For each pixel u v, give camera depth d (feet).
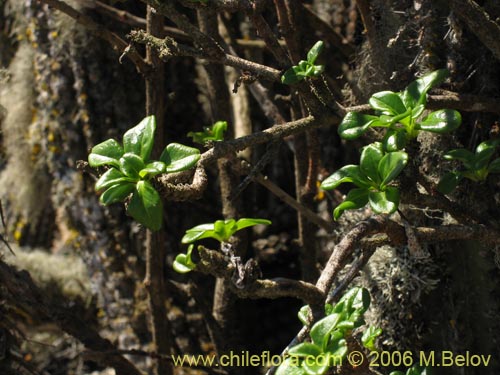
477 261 1.69
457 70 1.65
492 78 1.61
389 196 1.18
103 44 2.60
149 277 2.27
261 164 1.47
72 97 2.68
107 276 2.73
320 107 1.43
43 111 2.76
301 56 2.09
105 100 2.63
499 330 1.67
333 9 2.74
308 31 2.32
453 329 1.76
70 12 1.91
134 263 2.70
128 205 1.06
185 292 2.47
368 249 1.34
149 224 1.04
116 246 2.71
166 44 1.42
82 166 1.30
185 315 2.69
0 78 2.42
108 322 2.76
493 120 1.62
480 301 1.71
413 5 1.77
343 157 2.76
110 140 1.12
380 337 1.84
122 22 2.55
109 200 1.06
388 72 1.89
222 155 1.34
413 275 1.77
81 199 2.73
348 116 1.25
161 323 2.31
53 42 2.65
